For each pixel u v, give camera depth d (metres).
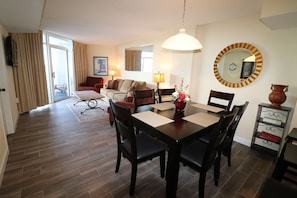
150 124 1.52
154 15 2.72
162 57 4.25
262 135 2.39
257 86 2.55
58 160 2.01
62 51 5.43
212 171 1.95
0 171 1.62
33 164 1.91
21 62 3.57
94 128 3.06
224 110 2.09
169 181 1.38
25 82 3.69
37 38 3.98
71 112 4.00
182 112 1.94
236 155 2.34
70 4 2.37
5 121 2.62
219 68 2.99
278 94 2.15
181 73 3.68
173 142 1.25
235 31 2.73
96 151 2.25
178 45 1.85
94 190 1.56
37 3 1.83
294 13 1.66
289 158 1.38
